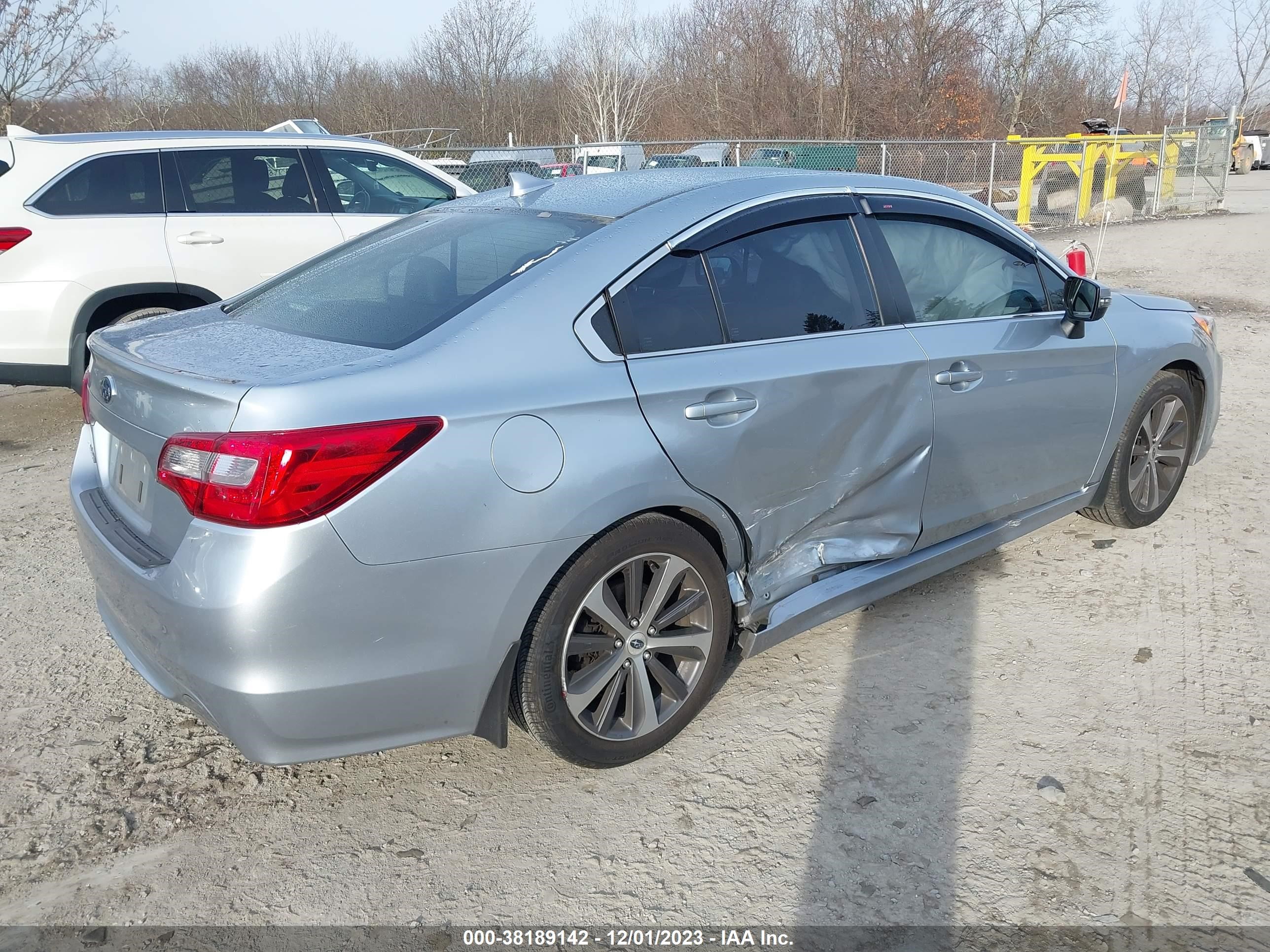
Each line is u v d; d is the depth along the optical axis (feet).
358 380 7.73
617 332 9.03
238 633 7.39
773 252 10.36
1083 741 9.88
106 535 8.75
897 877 8.18
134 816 9.12
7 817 9.06
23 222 19.94
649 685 9.45
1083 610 12.58
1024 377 12.21
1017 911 7.80
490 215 10.89
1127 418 13.99
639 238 9.49
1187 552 14.26
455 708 8.36
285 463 7.27
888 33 98.07
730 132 102.78
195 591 7.50
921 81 99.30
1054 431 12.87
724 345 9.70
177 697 8.32
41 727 10.47
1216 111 151.53
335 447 7.39
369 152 24.02
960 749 9.80
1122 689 10.77
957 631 12.13
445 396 7.93
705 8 104.73
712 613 9.70
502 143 107.24
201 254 21.52
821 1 98.78
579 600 8.67
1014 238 12.86
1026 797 9.09
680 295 9.53
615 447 8.61
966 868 8.25
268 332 9.37
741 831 8.77
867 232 11.23
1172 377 14.53
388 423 7.59
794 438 10.00
